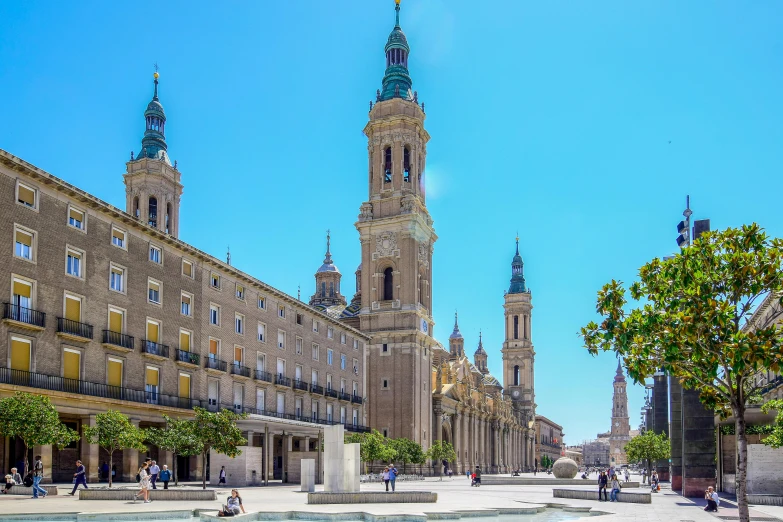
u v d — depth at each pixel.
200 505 34.94
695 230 44.91
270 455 67.62
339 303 136.12
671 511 36.91
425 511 33.75
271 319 74.88
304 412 79.75
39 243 46.53
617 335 21.95
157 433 47.00
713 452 48.12
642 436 89.25
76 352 49.00
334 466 42.84
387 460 95.75
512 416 182.88
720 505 40.47
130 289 54.59
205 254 63.09
